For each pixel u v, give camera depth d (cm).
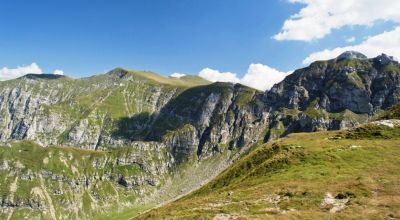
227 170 13000
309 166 8900
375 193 5756
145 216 6606
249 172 10712
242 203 5950
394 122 12538
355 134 12238
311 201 5616
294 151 10450
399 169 7444
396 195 5519
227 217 5012
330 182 6900
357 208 4922
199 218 5031
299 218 4550
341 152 9606
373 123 12688
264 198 6244
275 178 8362
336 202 5519
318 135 13988
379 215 4503
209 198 7225
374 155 8994
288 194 6212
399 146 9675
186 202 7300
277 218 4553
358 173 7462
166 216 5975
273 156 10844
